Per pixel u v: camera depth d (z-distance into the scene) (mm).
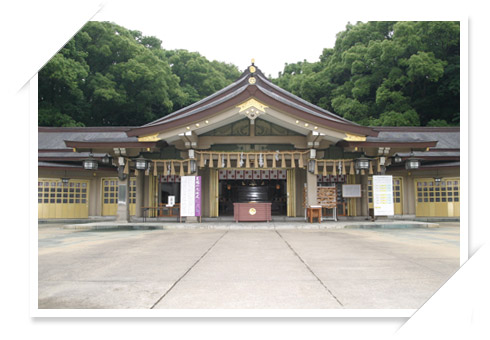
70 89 24891
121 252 7328
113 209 18250
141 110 29078
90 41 26438
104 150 13789
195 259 6531
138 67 26906
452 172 17453
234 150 14680
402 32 24016
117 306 3906
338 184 16656
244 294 4309
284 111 12633
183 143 14297
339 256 6785
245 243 8609
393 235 10234
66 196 17734
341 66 29000
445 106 26453
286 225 12555
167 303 3992
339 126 12711
